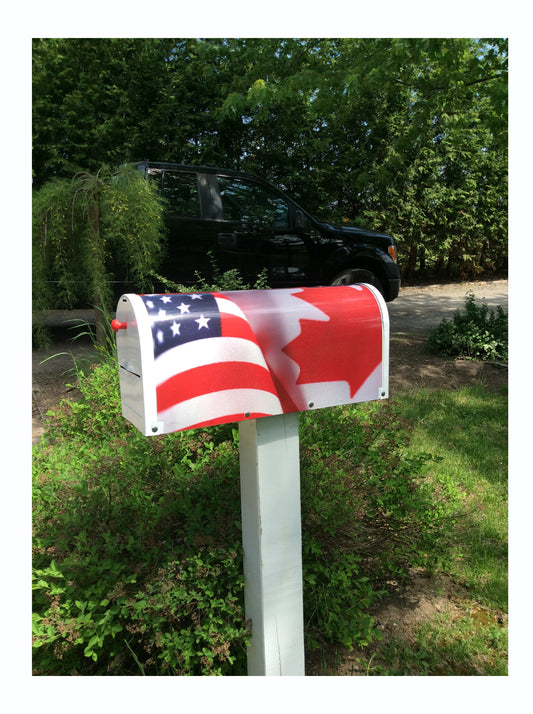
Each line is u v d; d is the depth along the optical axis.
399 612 2.21
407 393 4.76
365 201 11.60
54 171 8.88
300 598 1.65
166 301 1.40
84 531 1.74
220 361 1.41
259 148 10.46
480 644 2.04
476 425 4.05
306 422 2.47
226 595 1.72
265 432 1.53
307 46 6.12
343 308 1.61
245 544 1.65
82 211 4.45
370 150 11.05
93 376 3.61
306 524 1.97
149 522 1.84
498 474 3.24
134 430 2.69
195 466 2.21
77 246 4.61
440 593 2.31
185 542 1.85
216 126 9.72
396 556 2.28
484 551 2.53
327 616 1.97
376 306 1.66
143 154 9.27
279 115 9.94
